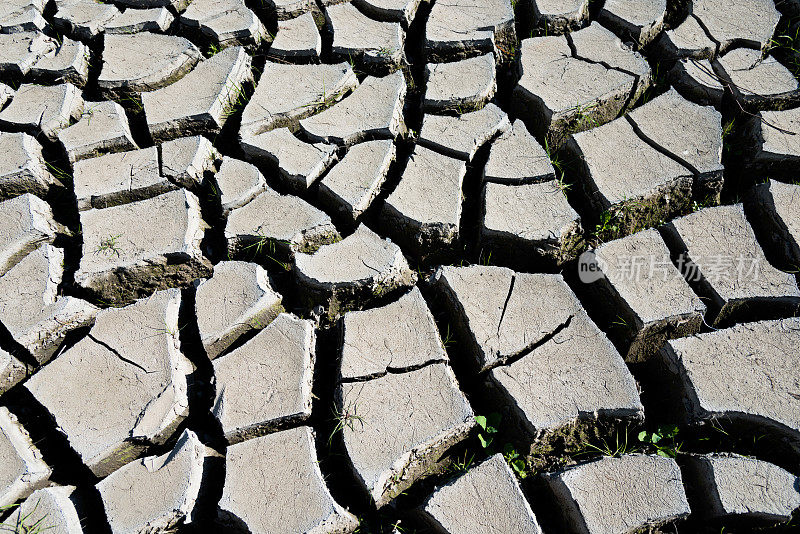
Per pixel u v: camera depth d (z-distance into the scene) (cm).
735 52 162
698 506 125
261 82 161
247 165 151
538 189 146
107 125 157
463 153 150
